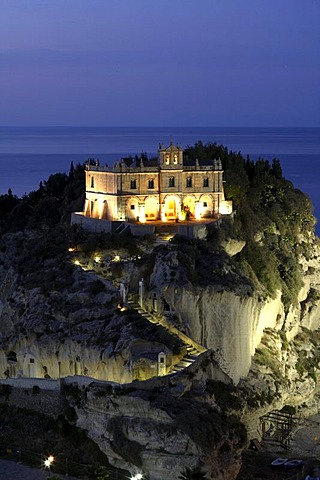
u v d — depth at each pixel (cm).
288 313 17325
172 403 12488
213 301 14900
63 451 12600
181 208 17538
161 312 14625
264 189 19325
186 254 15175
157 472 12025
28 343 14638
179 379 13062
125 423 12331
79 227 17288
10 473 11888
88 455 12556
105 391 12719
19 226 19088
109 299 14600
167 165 17338
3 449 12625
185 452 11988
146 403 12319
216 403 13475
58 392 13275
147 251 15838
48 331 14562
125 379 13288
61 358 14162
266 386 15312
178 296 14588
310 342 17775
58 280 15400
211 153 19762
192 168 17650
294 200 19675
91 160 17988
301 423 15838
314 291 18738
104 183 17262
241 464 13212
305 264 18838
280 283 17150
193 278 14838
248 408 14462
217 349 14975
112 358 13425
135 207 17138
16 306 15525
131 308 14450
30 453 12500
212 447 12088
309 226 19662
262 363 15800
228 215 17525
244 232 17688
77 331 14238
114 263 15450
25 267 16350
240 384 15150
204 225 16525
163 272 14850
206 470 11950
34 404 13375
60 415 13112
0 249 17688
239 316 15175
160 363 13275
